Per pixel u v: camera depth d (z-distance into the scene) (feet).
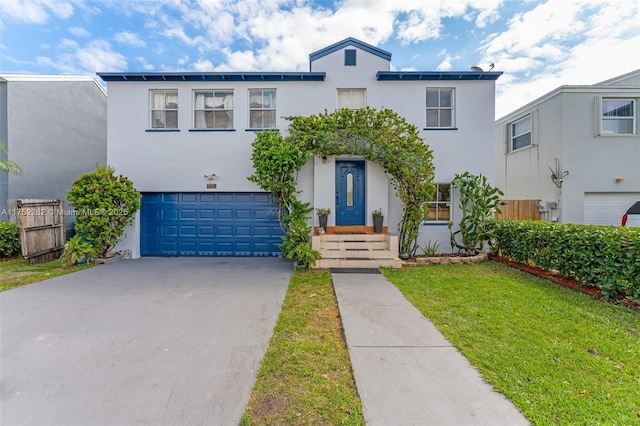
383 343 11.02
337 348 10.82
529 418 7.14
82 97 37.60
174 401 7.91
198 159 29.12
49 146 34.09
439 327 12.35
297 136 26.18
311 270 23.02
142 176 29.14
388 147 25.43
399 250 26.73
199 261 27.12
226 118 29.50
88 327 12.67
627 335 11.37
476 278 19.84
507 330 11.93
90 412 7.52
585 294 16.31
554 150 32.81
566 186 31.78
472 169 28.81
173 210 29.66
